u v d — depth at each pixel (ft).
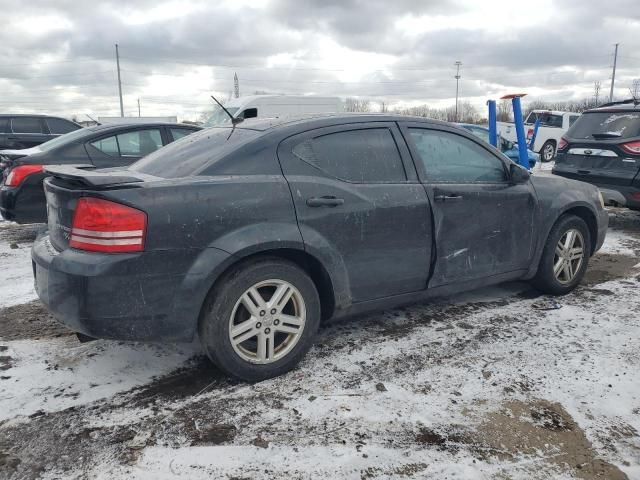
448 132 12.57
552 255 14.20
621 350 11.28
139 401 9.32
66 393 9.56
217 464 7.70
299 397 9.45
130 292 8.62
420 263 11.65
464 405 9.20
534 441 8.23
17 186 20.13
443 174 12.19
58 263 8.77
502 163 13.32
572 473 7.54
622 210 29.58
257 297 9.70
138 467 7.63
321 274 10.52
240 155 9.88
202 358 10.94
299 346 10.28
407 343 11.64
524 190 13.41
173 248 8.82
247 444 8.14
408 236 11.34
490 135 23.39
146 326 8.85
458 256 12.25
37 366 10.56
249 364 9.77
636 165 21.49
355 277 10.80
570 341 11.74
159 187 8.86
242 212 9.38
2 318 13.16
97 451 7.97
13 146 37.37
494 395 9.52
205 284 9.08
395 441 8.21
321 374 10.26
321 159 10.58
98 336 8.70
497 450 8.02
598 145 22.90
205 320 9.39
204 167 9.66
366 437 8.31
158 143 23.24
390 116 11.84
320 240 10.15
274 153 10.12
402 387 9.78
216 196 9.23
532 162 44.57
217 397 9.46
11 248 20.54
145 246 8.61
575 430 8.52
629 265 18.15
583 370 10.41
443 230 11.87
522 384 9.90
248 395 9.52
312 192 10.14
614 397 9.45
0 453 7.91
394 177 11.37
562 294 14.82
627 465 7.70
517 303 14.17
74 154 21.24
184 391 9.66
